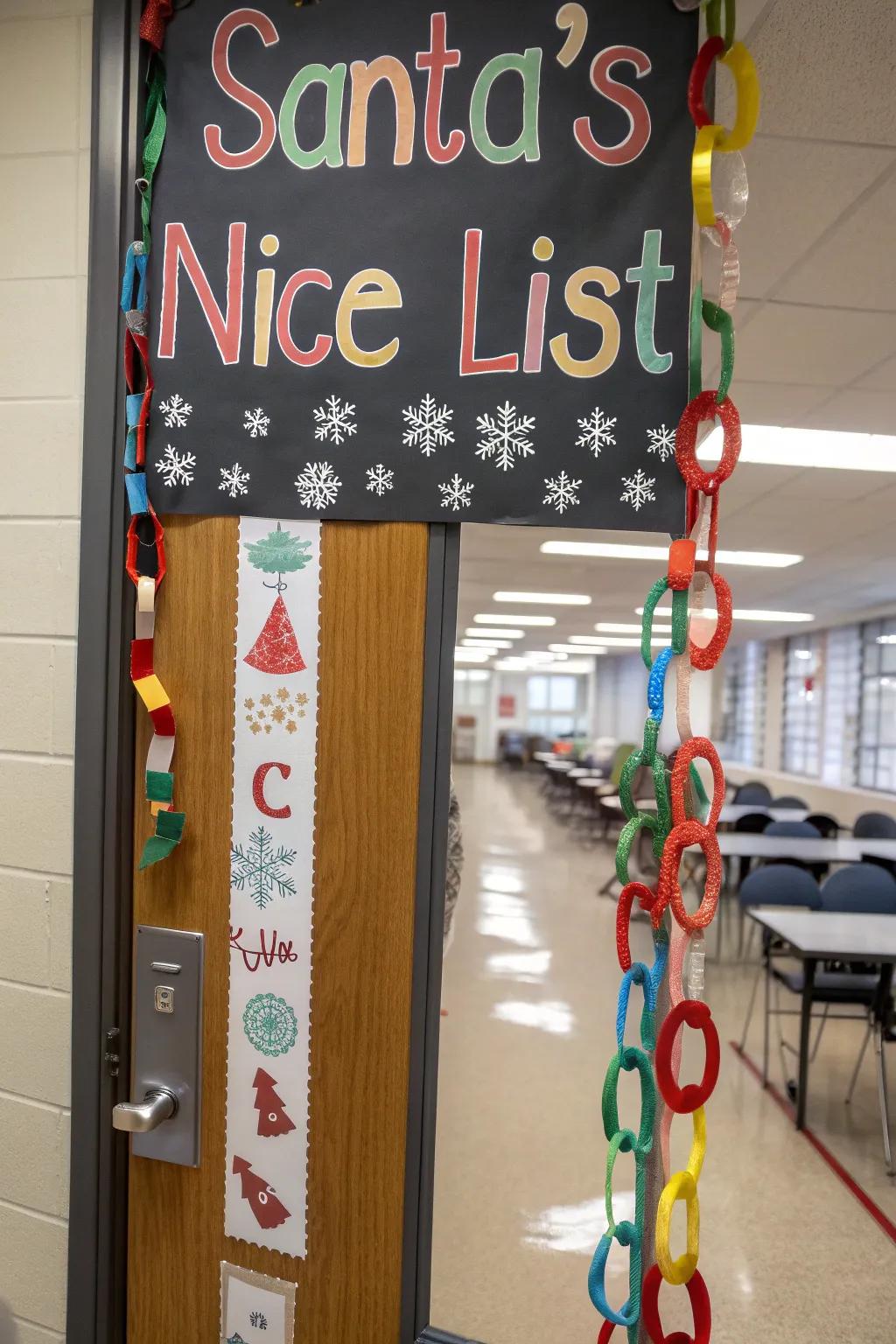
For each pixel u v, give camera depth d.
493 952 5.23
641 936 5.67
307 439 1.20
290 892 1.24
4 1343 1.36
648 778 8.42
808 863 5.87
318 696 1.22
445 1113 3.14
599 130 1.13
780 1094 3.45
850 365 2.94
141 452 1.24
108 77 1.25
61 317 1.30
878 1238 2.49
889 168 1.92
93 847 1.28
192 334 1.23
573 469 1.14
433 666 1.19
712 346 2.67
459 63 1.15
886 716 8.62
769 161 1.90
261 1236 1.26
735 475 4.16
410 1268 1.22
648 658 0.96
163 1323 1.29
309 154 1.19
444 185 1.16
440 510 1.17
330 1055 1.23
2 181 1.31
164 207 1.23
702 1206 2.64
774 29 1.55
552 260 1.14
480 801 14.28
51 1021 1.33
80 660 1.28
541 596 8.34
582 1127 3.05
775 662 11.45
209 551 1.24
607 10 1.12
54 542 1.30
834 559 6.20
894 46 1.57
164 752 1.24
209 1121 1.27
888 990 3.15
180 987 1.27
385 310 1.17
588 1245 2.39
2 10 1.32
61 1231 1.33
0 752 1.33
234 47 1.21
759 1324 2.12
